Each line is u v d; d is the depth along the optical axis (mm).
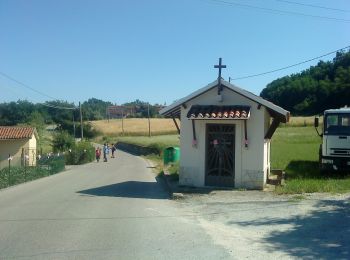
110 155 62500
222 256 7785
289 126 69125
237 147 16938
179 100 17453
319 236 9148
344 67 60781
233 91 17000
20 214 12383
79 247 8484
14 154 45531
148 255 7883
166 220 11227
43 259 7688
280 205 12781
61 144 56750
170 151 36000
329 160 21750
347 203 12719
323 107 63844
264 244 8625
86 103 176250
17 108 93500
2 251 8258
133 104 177500
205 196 15039
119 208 13211
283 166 26109
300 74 70500
